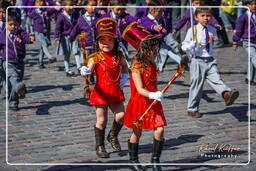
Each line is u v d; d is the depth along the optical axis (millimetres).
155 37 8766
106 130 11172
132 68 8602
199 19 11984
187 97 14070
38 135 10820
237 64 18531
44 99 13859
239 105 13305
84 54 9312
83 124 11617
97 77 9438
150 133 10875
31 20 21875
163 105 13250
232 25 25797
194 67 12039
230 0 25125
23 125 11555
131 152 8867
